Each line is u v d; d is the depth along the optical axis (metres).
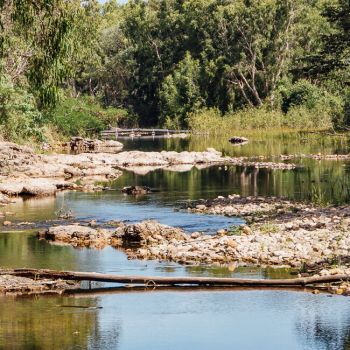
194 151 83.94
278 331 21.75
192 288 26.23
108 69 153.88
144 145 95.06
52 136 91.00
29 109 74.69
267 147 89.25
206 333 21.62
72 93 148.62
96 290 26.03
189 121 124.38
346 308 23.67
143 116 150.62
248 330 21.86
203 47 138.25
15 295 25.44
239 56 131.50
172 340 21.09
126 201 46.22
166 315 23.27
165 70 146.88
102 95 156.00
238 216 40.03
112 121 125.31
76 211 42.22
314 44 129.12
